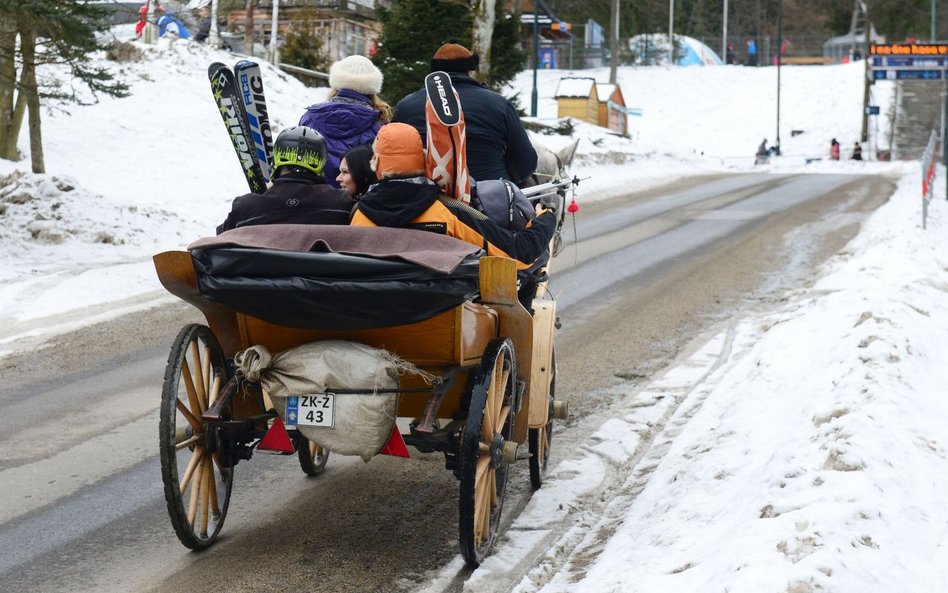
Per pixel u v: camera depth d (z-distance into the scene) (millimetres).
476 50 28266
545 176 6801
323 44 39969
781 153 61406
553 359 5914
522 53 31094
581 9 87750
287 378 4457
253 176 5559
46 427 7188
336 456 6598
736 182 34656
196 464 4793
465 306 4508
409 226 4652
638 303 11969
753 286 12969
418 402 4934
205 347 4863
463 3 28328
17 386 8367
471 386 4910
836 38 95438
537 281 5574
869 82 62625
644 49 85062
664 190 30984
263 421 4918
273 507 5637
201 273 4383
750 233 18750
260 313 4395
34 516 5461
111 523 5359
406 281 4230
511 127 5719
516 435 5207
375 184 4773
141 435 7008
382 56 29484
